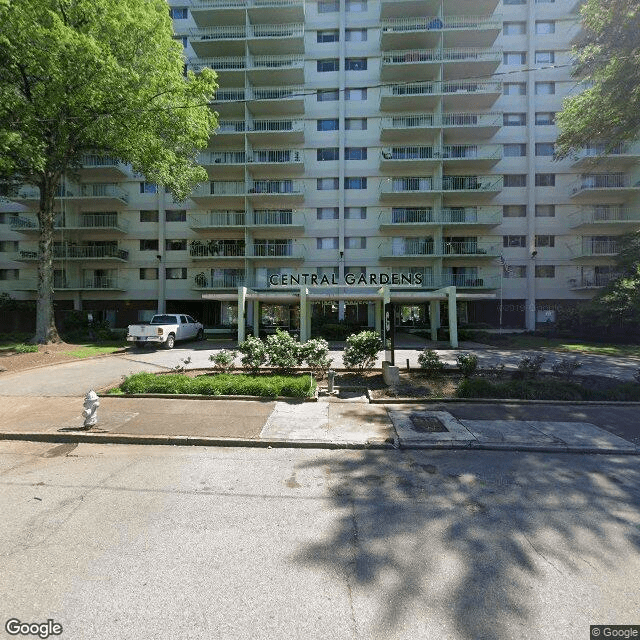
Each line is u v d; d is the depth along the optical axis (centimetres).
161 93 1552
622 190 2673
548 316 2828
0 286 3052
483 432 576
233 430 585
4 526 330
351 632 219
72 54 1345
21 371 1144
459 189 2723
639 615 233
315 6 2886
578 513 355
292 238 2925
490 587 256
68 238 2948
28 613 233
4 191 2198
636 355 1566
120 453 516
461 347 1842
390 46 2800
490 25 2748
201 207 2956
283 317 2931
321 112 2889
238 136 2811
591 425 610
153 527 330
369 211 2883
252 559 285
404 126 2780
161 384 801
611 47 1295
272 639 214
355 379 962
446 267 2886
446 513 355
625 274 2173
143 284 3012
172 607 237
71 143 1648
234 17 2802
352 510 361
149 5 1609
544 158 2830
